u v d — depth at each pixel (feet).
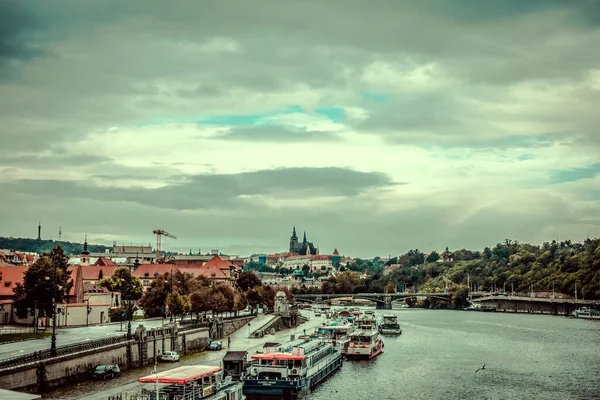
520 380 594.24
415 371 636.07
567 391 547.90
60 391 429.38
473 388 556.51
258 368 517.14
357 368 652.07
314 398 506.89
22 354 455.63
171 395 379.76
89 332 614.34
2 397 315.37
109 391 433.48
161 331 586.45
